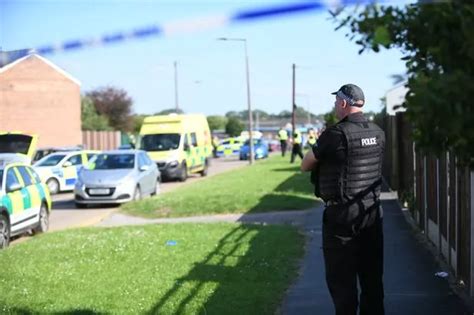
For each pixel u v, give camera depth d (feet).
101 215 60.64
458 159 9.34
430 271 28.32
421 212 38.47
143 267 30.94
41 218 49.42
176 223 48.24
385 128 73.82
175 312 22.72
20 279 28.84
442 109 7.39
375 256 18.33
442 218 30.68
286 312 22.72
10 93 164.76
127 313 22.80
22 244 40.32
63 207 69.41
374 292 18.52
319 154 17.52
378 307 18.56
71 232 45.14
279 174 95.25
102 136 197.26
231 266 30.30
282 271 28.94
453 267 27.55
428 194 35.47
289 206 54.39
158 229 44.50
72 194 88.43
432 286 25.73
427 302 23.47
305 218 48.42
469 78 7.38
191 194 68.33
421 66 8.16
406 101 7.80
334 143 17.35
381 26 8.02
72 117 179.11
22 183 46.70
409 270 28.60
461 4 7.75
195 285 26.73
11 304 24.20
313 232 41.06
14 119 165.58
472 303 23.15
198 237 39.88
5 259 34.35
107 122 272.72
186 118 108.88
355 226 17.53
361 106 17.93
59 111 175.83
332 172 17.49
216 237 39.65
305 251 34.17
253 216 51.06
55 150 106.42
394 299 23.93
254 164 138.62
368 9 8.13
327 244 17.89
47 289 26.76
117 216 56.85
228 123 328.29
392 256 31.76
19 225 44.42
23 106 167.53
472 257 23.39
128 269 30.58
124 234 42.52
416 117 7.70
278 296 24.71
